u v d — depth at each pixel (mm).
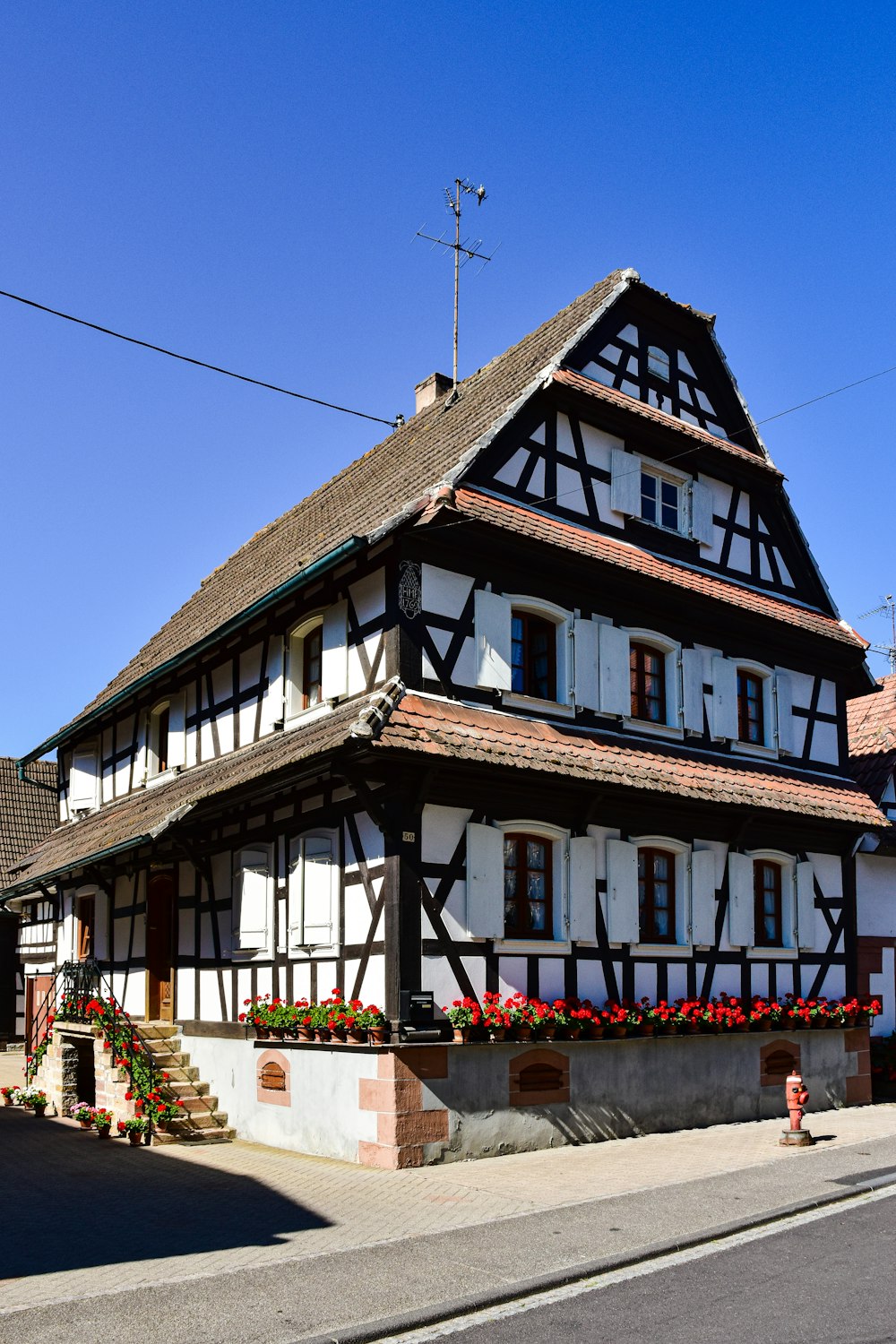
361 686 13547
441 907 12422
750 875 16250
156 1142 14055
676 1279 7664
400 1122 11516
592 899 13938
